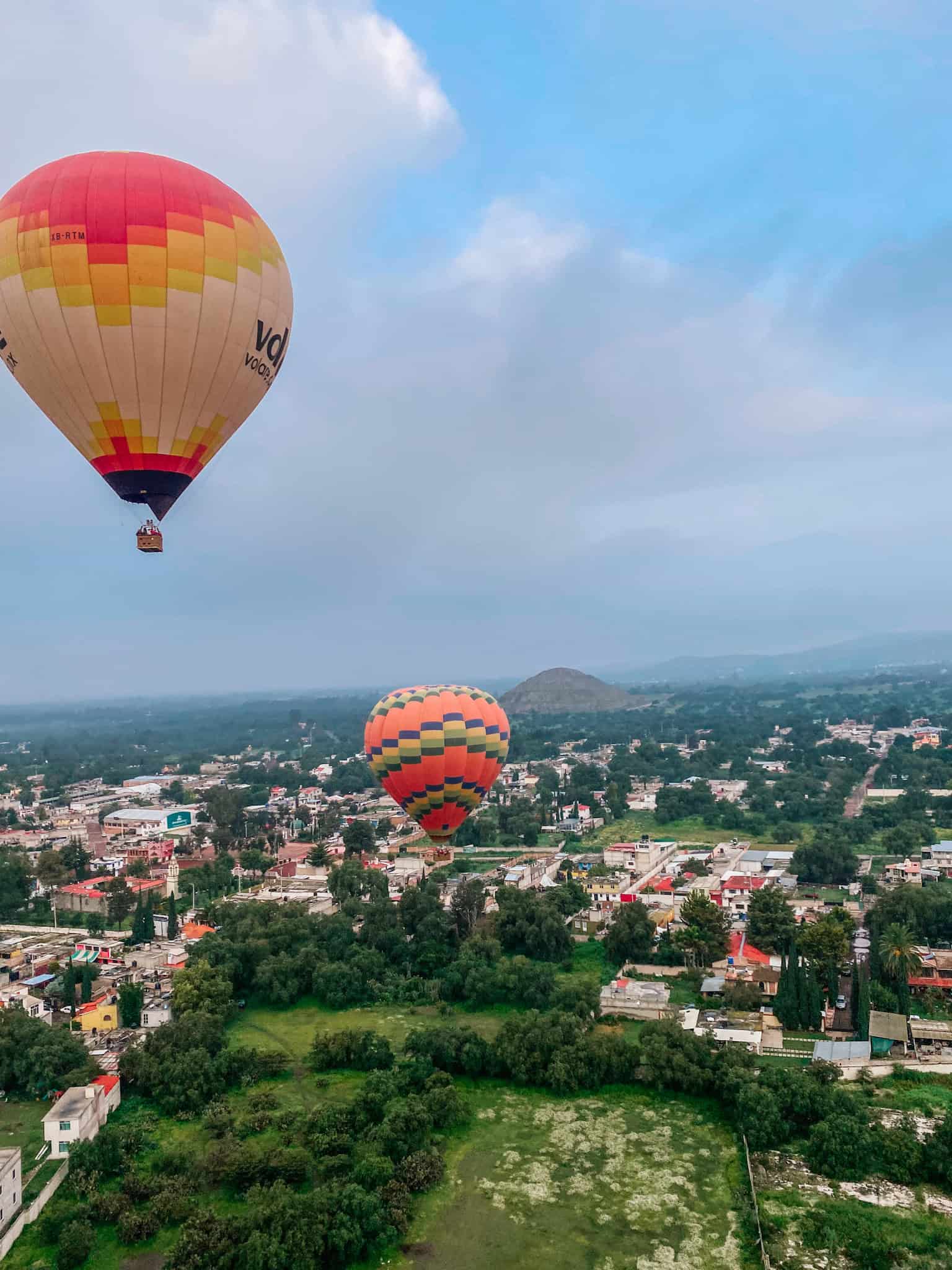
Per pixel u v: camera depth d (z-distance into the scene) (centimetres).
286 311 7906
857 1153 7950
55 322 7019
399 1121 8306
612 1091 9600
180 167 7256
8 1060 9725
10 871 18012
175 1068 9338
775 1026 10844
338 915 13850
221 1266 6719
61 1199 7769
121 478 7762
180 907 17112
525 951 13612
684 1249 7100
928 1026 10500
